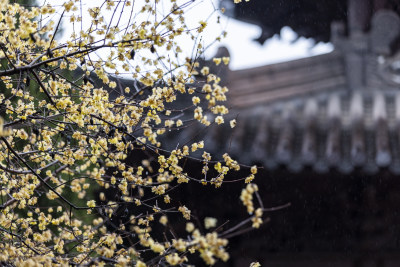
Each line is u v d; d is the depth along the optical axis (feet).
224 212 23.26
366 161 20.53
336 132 22.61
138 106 12.39
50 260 11.25
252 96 24.93
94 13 11.39
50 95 12.35
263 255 23.75
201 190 22.74
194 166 21.89
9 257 12.16
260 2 30.99
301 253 23.56
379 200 22.52
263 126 23.27
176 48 11.76
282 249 23.62
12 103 16.20
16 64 11.75
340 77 26.48
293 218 23.29
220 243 9.31
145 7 11.13
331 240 23.45
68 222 14.56
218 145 21.38
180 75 11.94
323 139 23.00
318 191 22.47
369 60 26.43
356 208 22.77
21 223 13.47
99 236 14.12
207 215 23.21
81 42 11.07
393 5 27.94
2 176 12.76
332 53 26.68
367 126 23.31
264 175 22.24
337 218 23.08
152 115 12.44
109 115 11.82
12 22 10.43
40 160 13.52
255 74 25.30
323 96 26.23
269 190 22.82
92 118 12.50
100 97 11.44
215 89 11.68
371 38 26.55
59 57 10.85
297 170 20.99
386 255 23.15
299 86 25.96
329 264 23.52
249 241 23.73
